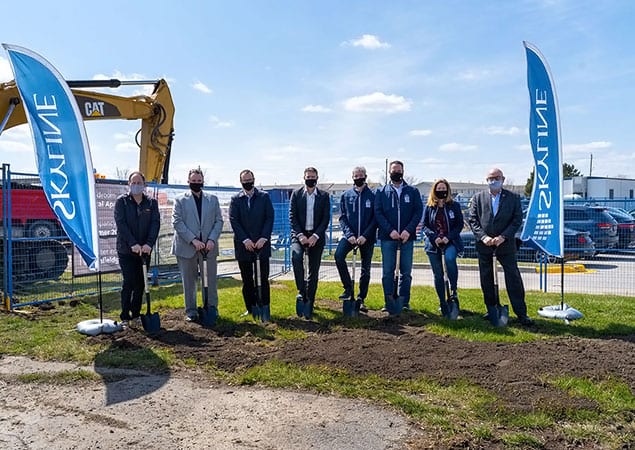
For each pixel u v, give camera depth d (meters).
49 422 3.74
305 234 6.81
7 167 7.21
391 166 6.88
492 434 3.42
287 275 11.38
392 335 5.81
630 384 4.18
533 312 6.84
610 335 5.76
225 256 10.76
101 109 11.36
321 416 3.78
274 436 3.48
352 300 6.76
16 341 5.73
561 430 3.47
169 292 8.81
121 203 6.21
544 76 6.35
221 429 3.60
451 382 4.31
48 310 7.41
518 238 6.46
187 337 5.80
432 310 7.11
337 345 5.34
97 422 3.73
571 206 14.03
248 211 6.64
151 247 6.21
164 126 12.31
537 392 4.05
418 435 3.47
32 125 5.73
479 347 5.23
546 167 6.39
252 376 4.52
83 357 5.17
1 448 3.34
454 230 6.77
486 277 6.42
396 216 6.86
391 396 4.05
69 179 5.73
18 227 8.95
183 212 6.53
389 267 6.88
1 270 8.66
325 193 6.90
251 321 6.52
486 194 6.33
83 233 5.78
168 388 4.37
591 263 13.62
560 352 5.01
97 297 8.41
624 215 15.09
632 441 3.33
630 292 9.35
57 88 5.68
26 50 5.63
